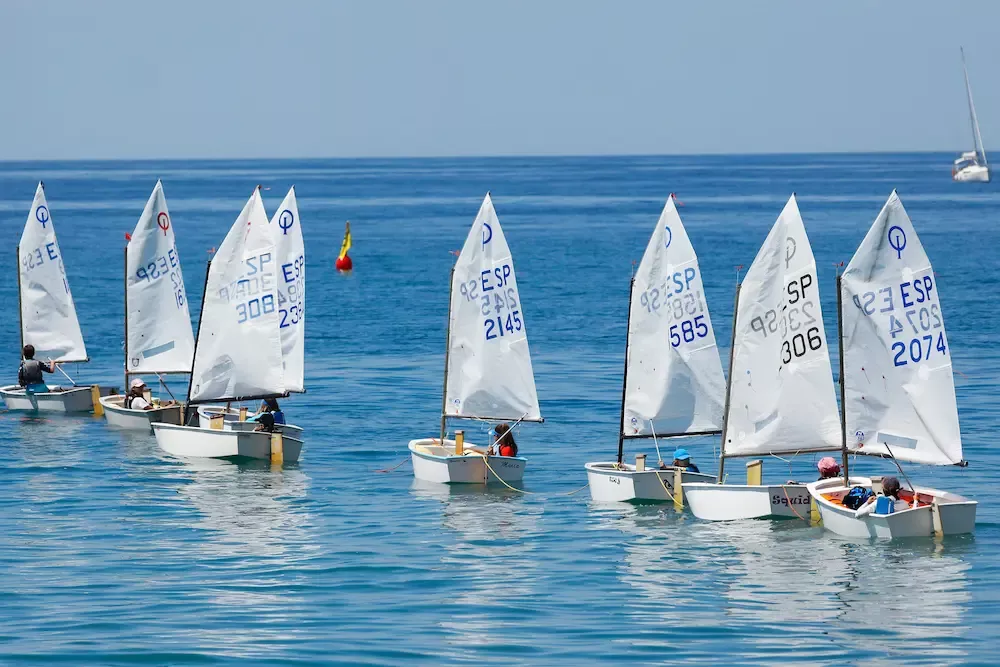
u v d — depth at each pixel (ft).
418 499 383.24
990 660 247.70
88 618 274.57
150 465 430.20
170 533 345.10
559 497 385.91
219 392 466.29
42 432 487.20
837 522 341.21
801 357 362.94
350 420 502.79
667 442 469.57
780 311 362.12
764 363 364.79
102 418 520.01
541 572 309.42
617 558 320.50
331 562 317.83
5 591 293.23
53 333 561.43
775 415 364.58
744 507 355.97
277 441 431.43
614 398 539.70
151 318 531.91
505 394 418.10
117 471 420.77
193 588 296.30
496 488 398.62
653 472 375.45
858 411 359.46
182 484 403.13
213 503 378.73
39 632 265.75
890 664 246.06
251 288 466.70
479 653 253.44
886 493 335.26
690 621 272.51
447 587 297.53
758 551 325.42
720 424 398.21
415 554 325.01
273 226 500.33
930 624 269.23
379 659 250.57
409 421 499.92
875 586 294.66
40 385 540.93
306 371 606.14
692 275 391.65
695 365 395.14
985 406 504.84
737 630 266.98
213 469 424.46
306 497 386.32
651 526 351.67
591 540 337.31
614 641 260.42
